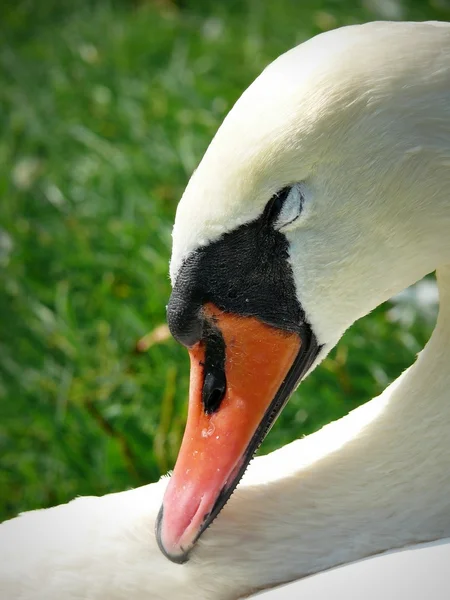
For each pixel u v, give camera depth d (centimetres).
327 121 112
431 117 112
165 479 121
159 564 118
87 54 191
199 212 113
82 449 139
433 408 117
